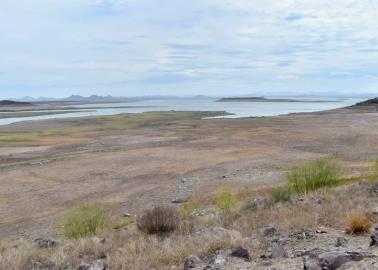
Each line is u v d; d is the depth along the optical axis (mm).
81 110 158000
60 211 20984
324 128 59719
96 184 27734
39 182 28719
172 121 82125
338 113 95875
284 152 39750
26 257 8352
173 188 25656
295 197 14453
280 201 13836
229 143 47031
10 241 15164
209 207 16469
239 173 29609
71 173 31594
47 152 44281
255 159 36031
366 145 42969
